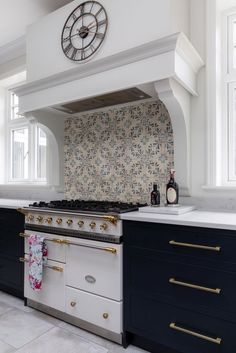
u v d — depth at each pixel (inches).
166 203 78.2
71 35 84.7
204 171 78.3
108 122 98.0
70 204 87.7
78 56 82.7
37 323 78.6
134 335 67.8
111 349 66.4
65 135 110.2
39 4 100.0
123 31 73.8
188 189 79.1
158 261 61.5
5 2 98.5
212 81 77.3
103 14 78.0
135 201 90.6
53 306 80.0
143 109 89.4
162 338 61.1
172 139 83.4
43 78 85.6
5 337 71.5
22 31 117.1
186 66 70.9
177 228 58.7
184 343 58.2
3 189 139.9
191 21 80.4
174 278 59.2
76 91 80.4
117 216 66.6
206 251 55.2
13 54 131.4
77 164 106.7
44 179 133.3
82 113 103.7
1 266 98.6
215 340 53.7
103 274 69.4
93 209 74.3
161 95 68.9
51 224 80.9
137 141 90.6
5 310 86.7
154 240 61.9
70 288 76.0
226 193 75.1
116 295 67.0
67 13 86.4
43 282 82.4
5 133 152.1
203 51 78.4
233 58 82.0
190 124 79.8
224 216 63.8
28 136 140.6
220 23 81.8
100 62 72.6
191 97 79.8
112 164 96.6
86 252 72.7
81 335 72.5
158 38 64.9
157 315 61.8
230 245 52.4
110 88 72.9
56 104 86.7
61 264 78.3
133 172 91.3
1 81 142.7
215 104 77.2
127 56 68.4
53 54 89.4
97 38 78.9
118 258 66.7
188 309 57.6
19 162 147.4
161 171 85.2
